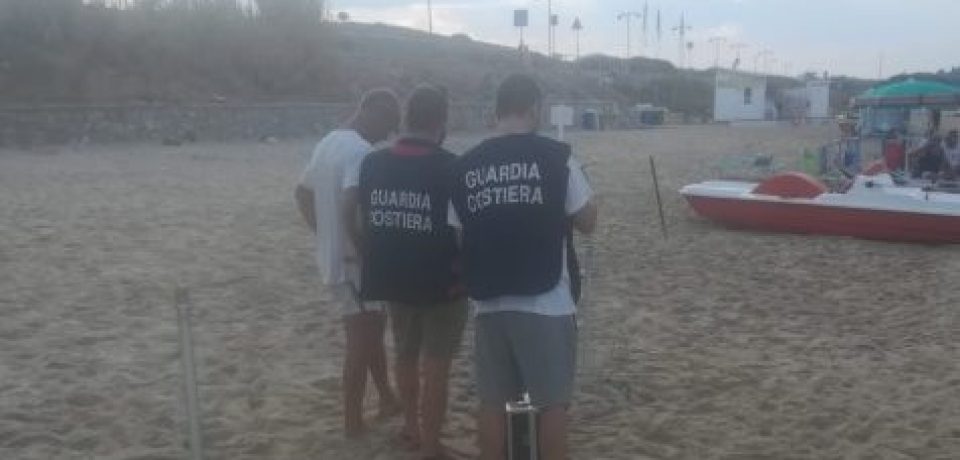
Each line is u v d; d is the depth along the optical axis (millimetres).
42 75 35031
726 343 8055
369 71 49344
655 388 6703
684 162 28875
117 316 8648
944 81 20625
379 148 5125
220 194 18766
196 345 7676
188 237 13305
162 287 9914
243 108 37531
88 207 16281
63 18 37031
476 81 54562
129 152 29922
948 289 10477
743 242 13617
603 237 13812
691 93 81188
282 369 7035
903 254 12781
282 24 45531
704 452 5520
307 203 5402
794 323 8852
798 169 23812
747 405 6383
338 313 8812
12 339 7820
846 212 13867
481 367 4270
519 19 62719
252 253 12094
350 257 5305
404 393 5355
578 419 6000
